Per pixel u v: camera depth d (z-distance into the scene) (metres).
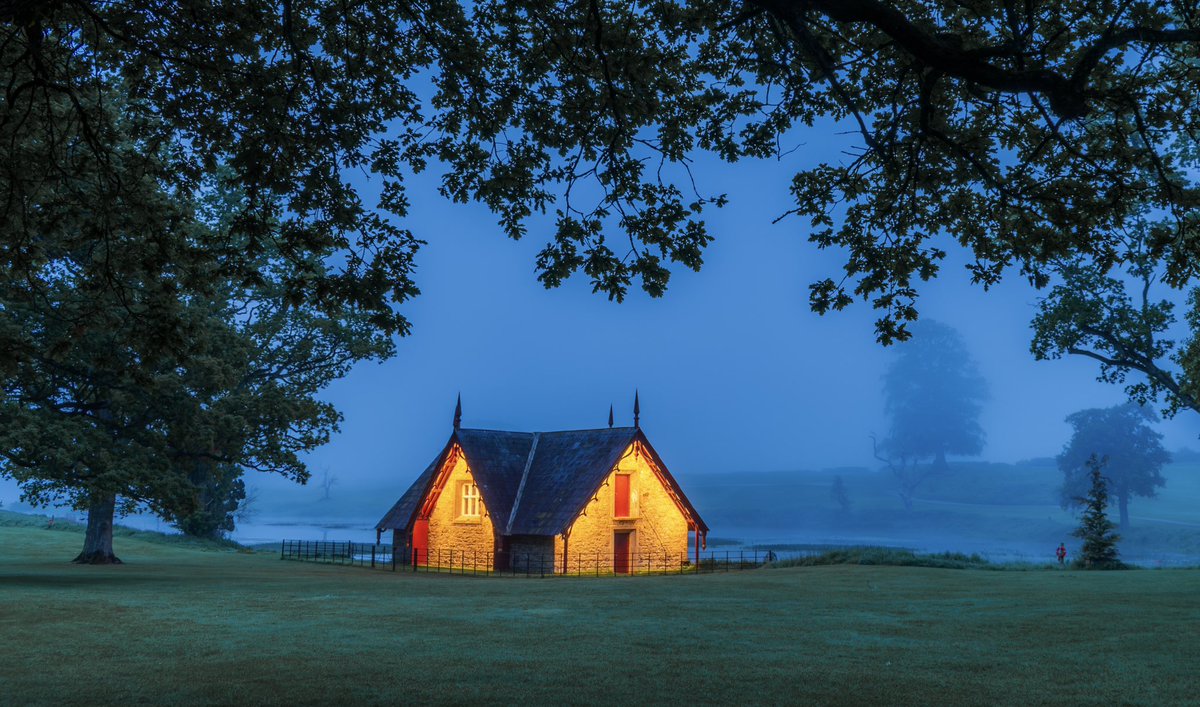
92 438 31.73
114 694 11.30
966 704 10.92
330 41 14.38
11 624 18.58
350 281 13.95
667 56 13.94
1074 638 16.78
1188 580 31.53
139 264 15.27
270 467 38.94
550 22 13.31
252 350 39.66
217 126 13.91
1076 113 9.20
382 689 11.67
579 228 13.69
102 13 13.19
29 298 16.41
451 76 13.91
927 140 12.70
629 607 22.92
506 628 18.33
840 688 11.91
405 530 52.66
